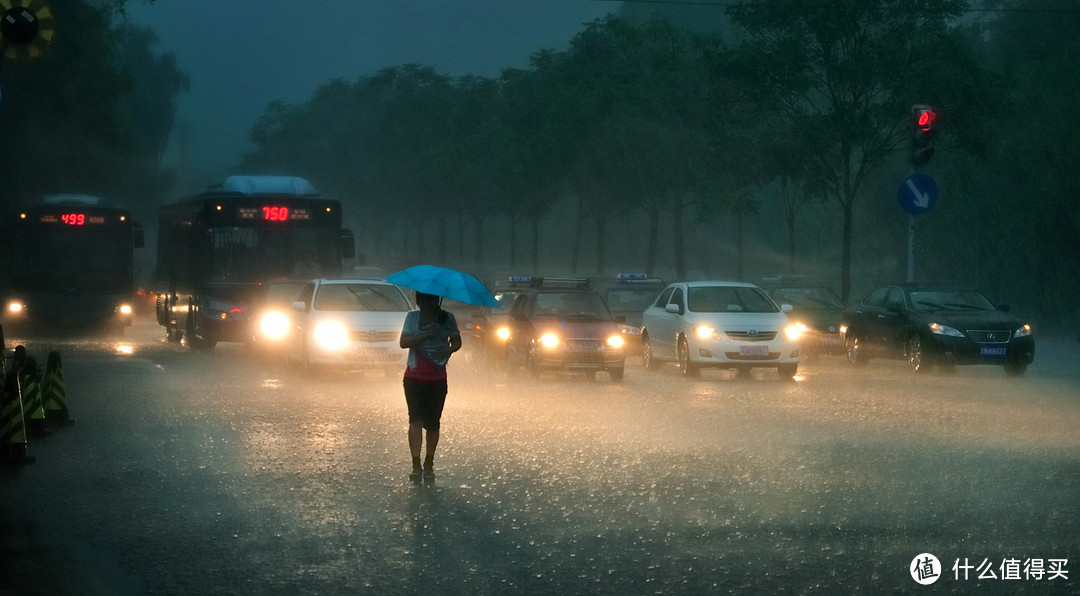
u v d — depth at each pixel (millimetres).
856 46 57344
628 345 46906
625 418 27828
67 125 84250
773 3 57406
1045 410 29844
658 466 20625
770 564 13680
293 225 51594
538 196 101375
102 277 62750
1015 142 59344
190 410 29328
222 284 50781
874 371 43594
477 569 13445
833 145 58656
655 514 16484
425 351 19344
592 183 84062
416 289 19344
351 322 38344
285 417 27875
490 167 105750
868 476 19641
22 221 62125
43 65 79250
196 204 51812
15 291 61906
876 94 58562
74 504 17266
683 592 12469
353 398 32344
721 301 42094
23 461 21031
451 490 18312
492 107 120625
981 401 32156
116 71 86188
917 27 56438
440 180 125812
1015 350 40531
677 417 28094
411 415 19375
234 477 19531
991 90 54688
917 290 44406
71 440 24016
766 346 39250
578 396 33250
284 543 14734
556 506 17047
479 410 29469
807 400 32375
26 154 83375
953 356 40531
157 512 16672
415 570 13383
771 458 21578
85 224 62750
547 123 83438
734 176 71688
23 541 14867
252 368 43000
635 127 74750
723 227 123312
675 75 74500
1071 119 57781
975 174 62062
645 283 52281
